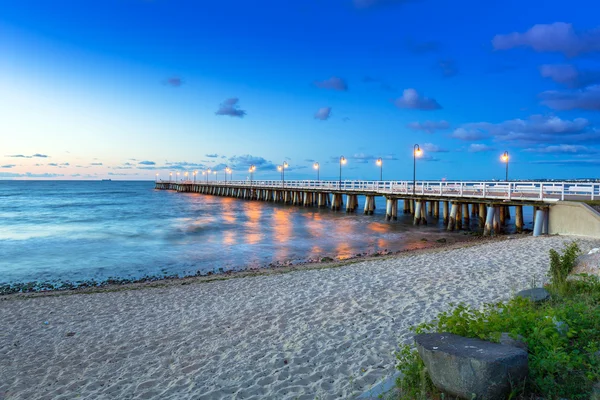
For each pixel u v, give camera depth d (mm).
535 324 4887
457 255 14914
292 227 30969
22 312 10719
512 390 3596
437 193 29875
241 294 11234
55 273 17234
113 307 10820
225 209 49656
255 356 6738
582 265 9219
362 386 5250
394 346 6559
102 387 6180
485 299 8758
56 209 52344
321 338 7273
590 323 5117
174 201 69000
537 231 20266
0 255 21109
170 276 16188
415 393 4129
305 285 11672
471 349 3924
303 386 5477
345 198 76438
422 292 9797
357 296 9914
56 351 7848
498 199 23609
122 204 61969
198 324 8820
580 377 3945
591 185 21641
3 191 126312
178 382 6035
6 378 6742
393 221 33406
